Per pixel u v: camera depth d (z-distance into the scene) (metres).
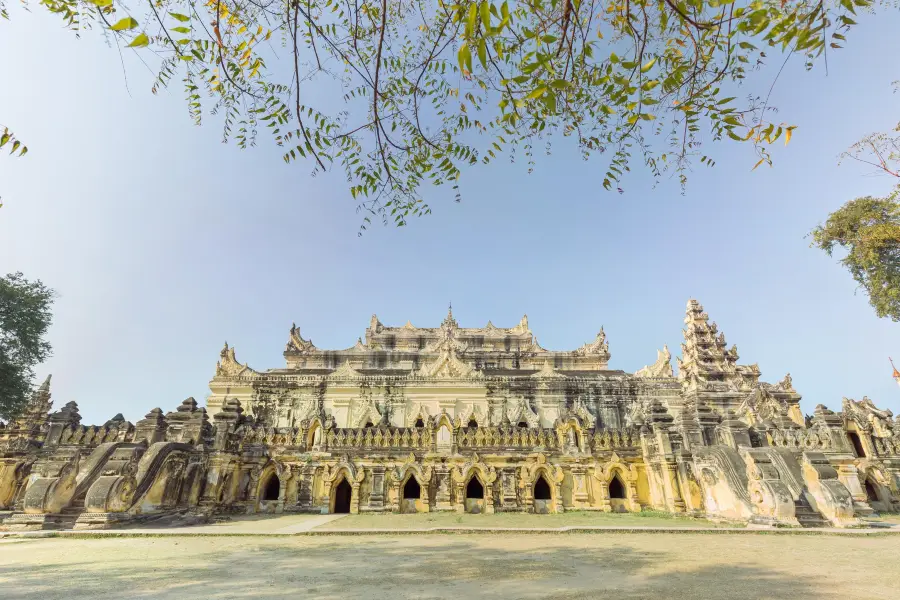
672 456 22.98
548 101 4.38
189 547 13.49
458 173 6.73
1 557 11.95
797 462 18.89
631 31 4.55
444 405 37.56
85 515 16.89
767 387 42.09
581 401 37.88
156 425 23.55
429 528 16.94
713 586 8.93
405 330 53.34
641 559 11.67
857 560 11.46
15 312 24.25
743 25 4.03
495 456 25.16
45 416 27.50
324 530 16.33
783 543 14.06
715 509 19.92
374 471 24.94
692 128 5.40
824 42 3.86
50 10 4.83
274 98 6.03
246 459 24.97
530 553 12.55
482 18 3.44
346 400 37.78
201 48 5.09
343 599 8.02
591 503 24.31
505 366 47.62
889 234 19.47
